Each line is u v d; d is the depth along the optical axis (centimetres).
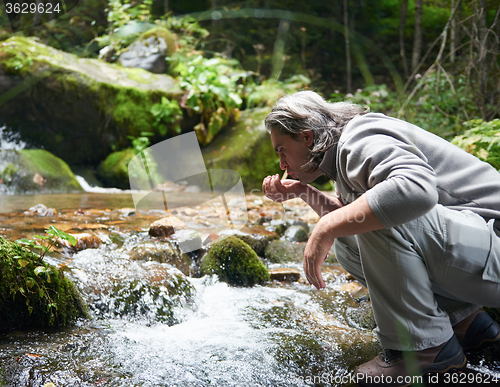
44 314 165
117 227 261
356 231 130
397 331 138
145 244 227
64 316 167
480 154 278
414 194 122
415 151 134
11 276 163
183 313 185
